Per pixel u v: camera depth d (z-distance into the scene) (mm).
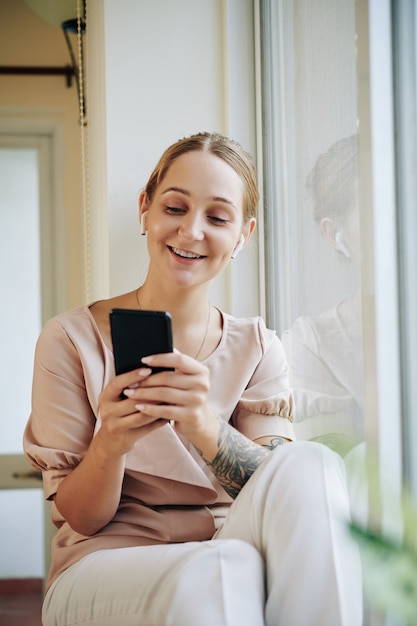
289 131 1753
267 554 1068
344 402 1413
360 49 1186
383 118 1167
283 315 1832
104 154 1965
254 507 1099
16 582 3217
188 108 1983
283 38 1779
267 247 1944
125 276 1921
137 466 1346
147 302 1473
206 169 1410
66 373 1397
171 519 1338
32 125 3115
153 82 1964
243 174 1464
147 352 1176
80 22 2447
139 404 1178
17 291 3184
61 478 1353
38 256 3180
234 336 1515
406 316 1159
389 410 1170
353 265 1356
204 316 1497
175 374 1176
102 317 1460
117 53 1949
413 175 1125
